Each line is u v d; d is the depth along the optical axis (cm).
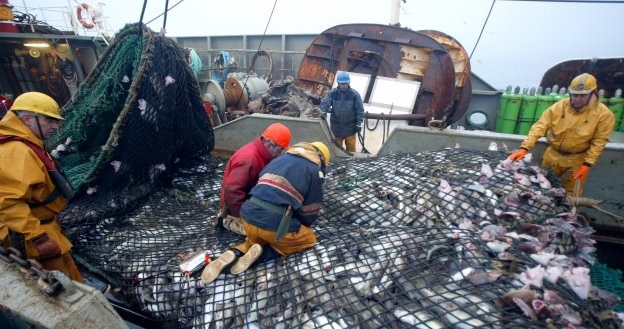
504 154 397
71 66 930
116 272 319
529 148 383
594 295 215
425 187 350
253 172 319
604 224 414
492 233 275
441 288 227
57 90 936
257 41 1171
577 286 212
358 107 586
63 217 373
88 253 345
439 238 271
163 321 280
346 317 225
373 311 223
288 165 267
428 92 660
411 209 332
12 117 260
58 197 290
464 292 218
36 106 261
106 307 193
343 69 748
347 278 251
